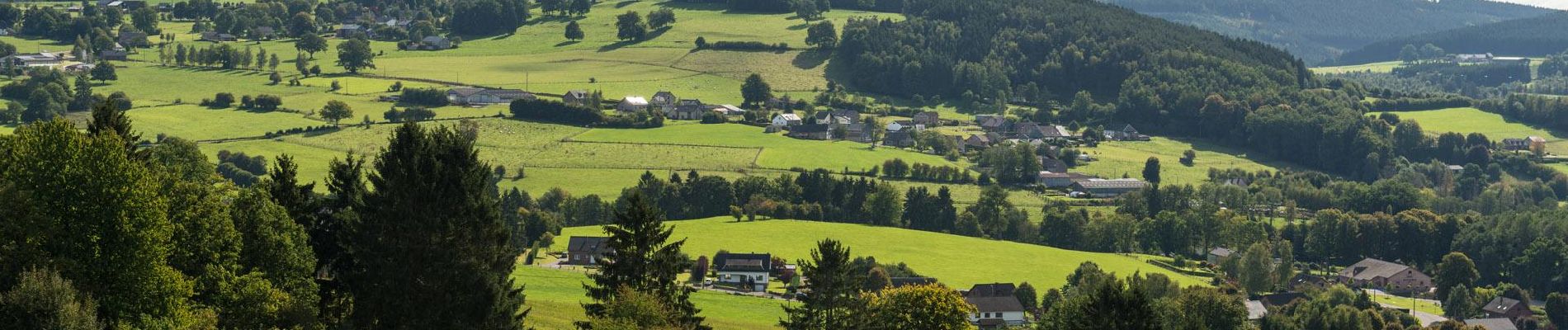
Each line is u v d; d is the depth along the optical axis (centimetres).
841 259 10512
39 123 7406
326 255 9262
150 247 7256
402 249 8288
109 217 7150
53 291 6444
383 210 8400
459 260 8406
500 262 8894
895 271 18312
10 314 6381
